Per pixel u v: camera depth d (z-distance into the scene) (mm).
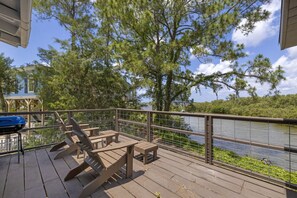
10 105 14391
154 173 2592
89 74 8289
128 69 6266
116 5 6227
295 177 2557
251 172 2496
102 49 8422
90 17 9625
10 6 1626
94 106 8578
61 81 7996
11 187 2199
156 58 5727
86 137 2035
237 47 5828
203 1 6031
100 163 2156
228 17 5148
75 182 2330
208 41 5578
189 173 2602
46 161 3049
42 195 2033
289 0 1328
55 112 3828
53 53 8484
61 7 9672
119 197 1982
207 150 2986
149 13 5953
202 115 3041
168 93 7426
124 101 9242
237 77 6102
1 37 2273
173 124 4414
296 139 2064
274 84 5344
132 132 5301
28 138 5258
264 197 1988
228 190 2137
